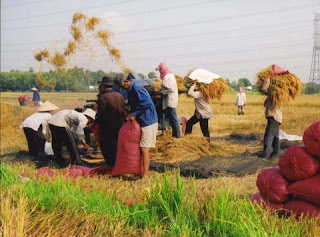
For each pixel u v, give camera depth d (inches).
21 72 3474.4
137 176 319.3
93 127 347.6
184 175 318.3
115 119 336.8
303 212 196.7
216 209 181.0
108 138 342.0
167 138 406.9
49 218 185.0
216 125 657.0
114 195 229.3
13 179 261.4
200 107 424.5
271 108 358.9
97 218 189.2
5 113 728.3
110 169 319.0
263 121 669.9
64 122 367.2
